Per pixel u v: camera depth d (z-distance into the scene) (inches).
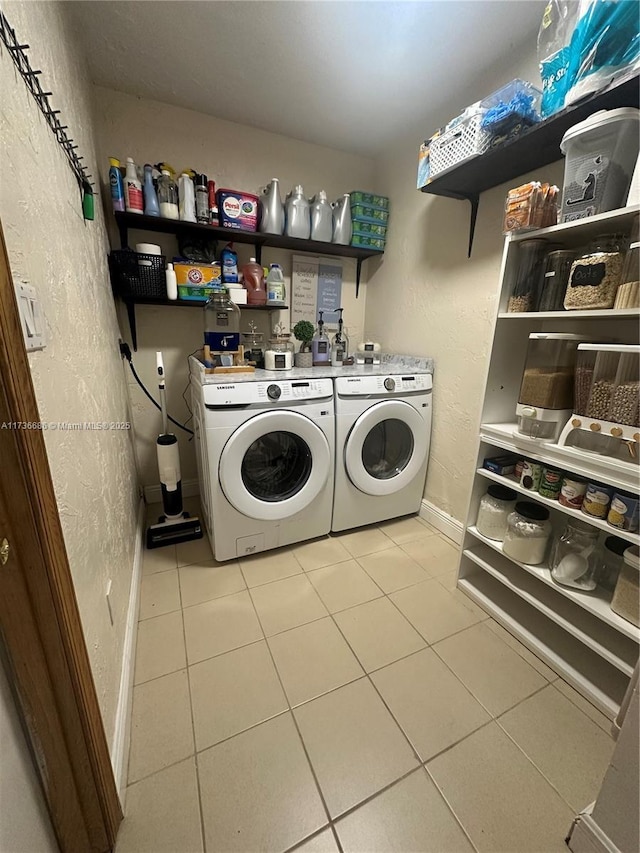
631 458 41.1
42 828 26.4
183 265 74.4
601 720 43.2
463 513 78.0
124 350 75.6
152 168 70.7
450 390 78.6
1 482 20.5
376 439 85.1
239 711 43.5
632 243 39.4
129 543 61.2
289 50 59.9
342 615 58.4
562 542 52.1
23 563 22.0
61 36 43.1
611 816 29.3
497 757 39.3
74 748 27.0
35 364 24.5
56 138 34.8
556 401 47.8
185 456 94.5
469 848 32.4
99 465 42.2
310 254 94.5
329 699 45.2
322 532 77.6
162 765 37.9
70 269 37.1
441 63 62.5
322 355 81.3
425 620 57.7
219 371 65.9
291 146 87.2
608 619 43.0
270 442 73.7
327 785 36.6
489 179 62.5
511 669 49.7
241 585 64.6
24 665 23.4
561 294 48.9
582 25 40.6
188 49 59.8
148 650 51.3
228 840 32.6
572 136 41.9
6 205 21.7
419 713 43.7
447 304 77.2
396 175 89.0
